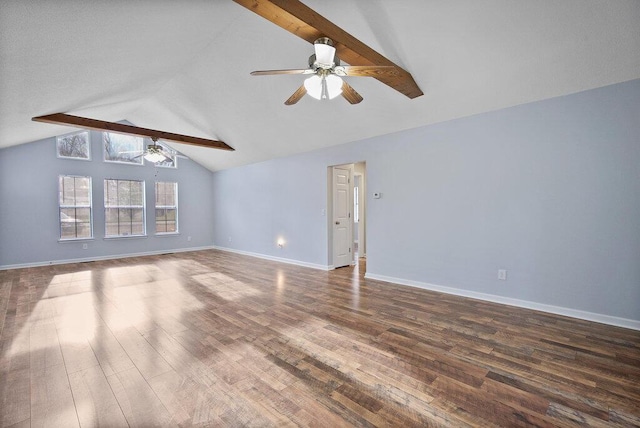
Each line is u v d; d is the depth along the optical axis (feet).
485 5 7.95
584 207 9.68
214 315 10.46
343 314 10.48
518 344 8.09
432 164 13.28
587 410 5.49
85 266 19.43
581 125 9.65
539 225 10.55
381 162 15.17
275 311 10.82
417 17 8.71
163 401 5.81
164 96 17.95
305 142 18.08
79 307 11.34
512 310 10.71
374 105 13.23
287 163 20.56
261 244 23.13
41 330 9.19
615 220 9.17
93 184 21.68
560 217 10.12
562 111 9.99
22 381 6.47
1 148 18.24
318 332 8.98
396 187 14.60
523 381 6.41
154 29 9.27
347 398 5.89
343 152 16.97
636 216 8.84
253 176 23.56
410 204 14.10
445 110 12.22
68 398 5.90
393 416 5.37
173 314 10.57
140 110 20.88
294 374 6.74
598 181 9.41
